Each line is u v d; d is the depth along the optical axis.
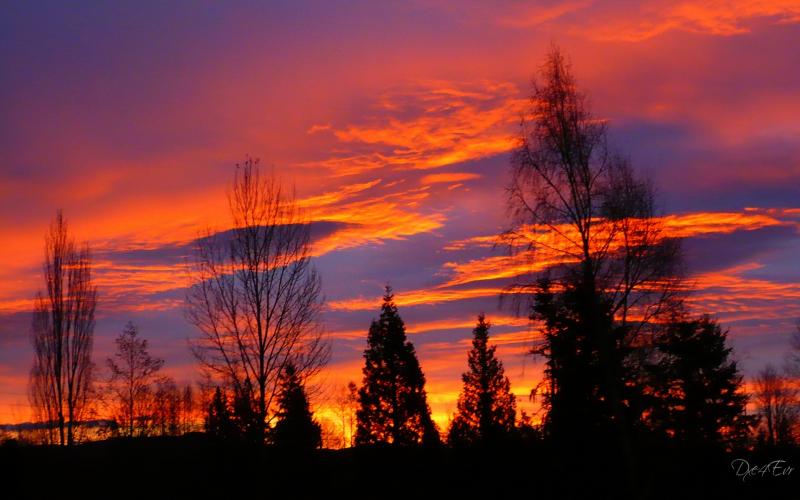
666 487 32.50
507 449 40.44
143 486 39.19
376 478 45.06
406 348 47.69
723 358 41.81
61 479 40.47
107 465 42.84
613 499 30.08
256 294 28.02
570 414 30.94
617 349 27.66
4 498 37.66
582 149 26.14
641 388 30.80
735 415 42.66
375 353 47.69
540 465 36.75
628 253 26.89
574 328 29.08
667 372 32.91
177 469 41.19
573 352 29.86
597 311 26.66
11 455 39.41
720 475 37.00
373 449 45.97
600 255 26.31
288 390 29.25
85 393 49.12
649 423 32.19
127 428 48.66
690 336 41.19
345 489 43.78
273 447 37.44
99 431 48.59
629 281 27.00
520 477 38.47
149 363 51.69
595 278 26.28
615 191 26.55
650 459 30.94
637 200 27.08
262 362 27.67
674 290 27.53
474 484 40.81
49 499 37.28
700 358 40.34
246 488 34.97
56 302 49.72
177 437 46.72
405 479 44.66
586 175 26.08
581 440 30.97
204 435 43.50
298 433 39.50
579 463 31.41
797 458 38.50
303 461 40.59
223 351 27.91
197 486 38.25
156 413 49.81
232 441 36.34
